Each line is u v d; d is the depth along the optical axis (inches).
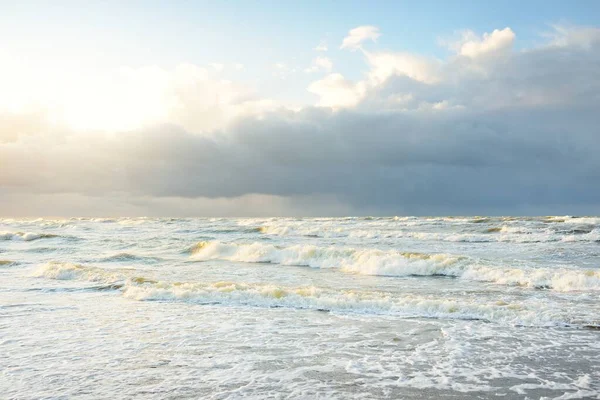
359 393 227.3
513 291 513.7
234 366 269.1
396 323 375.2
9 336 337.4
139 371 260.5
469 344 314.0
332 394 226.1
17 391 231.6
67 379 247.9
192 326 366.6
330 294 470.3
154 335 339.3
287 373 256.8
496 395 223.8
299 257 807.1
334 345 312.7
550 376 250.2
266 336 336.2
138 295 491.8
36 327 363.9
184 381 244.4
